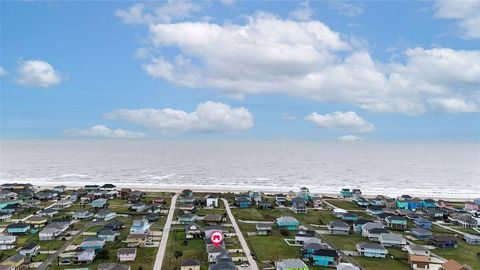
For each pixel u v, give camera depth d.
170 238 103.25
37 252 90.75
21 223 108.94
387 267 85.06
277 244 98.81
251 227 115.94
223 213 134.12
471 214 138.88
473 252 97.25
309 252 89.06
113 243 97.69
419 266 84.44
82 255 84.81
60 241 99.75
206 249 93.69
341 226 112.12
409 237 109.94
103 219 122.88
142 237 97.12
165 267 82.25
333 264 85.19
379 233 104.81
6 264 79.25
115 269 76.31
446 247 101.00
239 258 87.50
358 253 94.06
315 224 121.75
